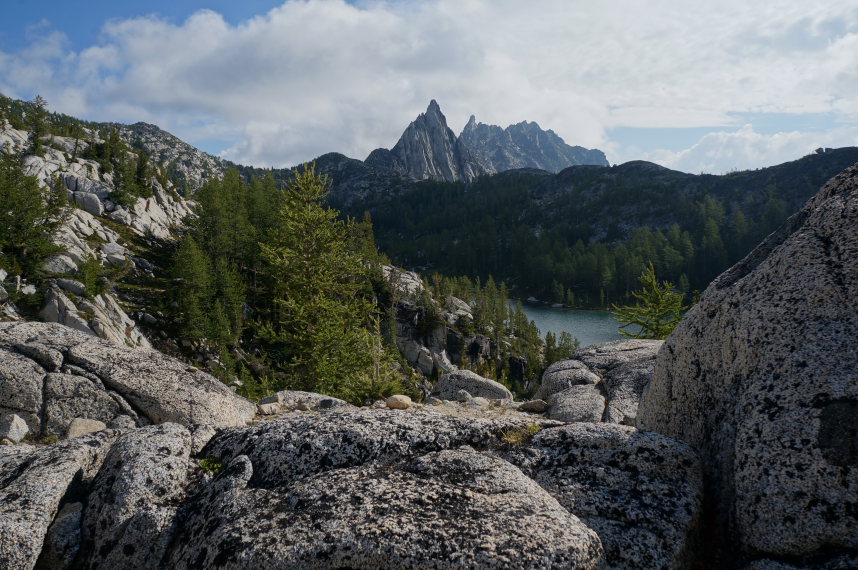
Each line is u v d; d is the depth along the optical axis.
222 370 51.16
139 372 9.12
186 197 180.88
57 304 50.44
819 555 3.85
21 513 4.55
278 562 3.76
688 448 5.02
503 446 5.25
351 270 31.94
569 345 105.69
